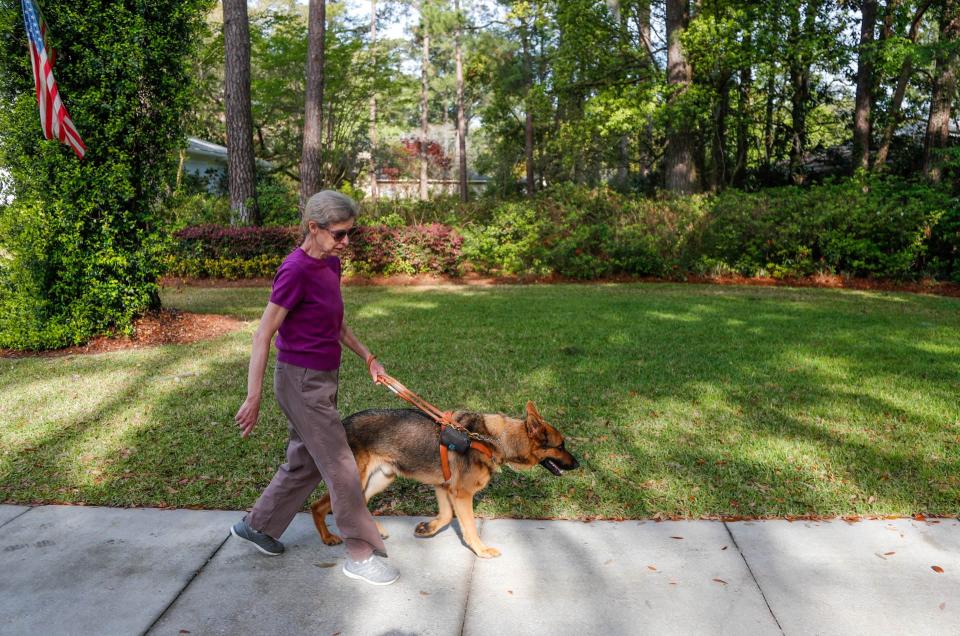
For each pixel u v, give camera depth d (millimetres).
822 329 9578
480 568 3336
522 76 33281
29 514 3930
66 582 3186
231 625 2861
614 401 6137
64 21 7977
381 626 2852
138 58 8344
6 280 8242
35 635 2773
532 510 3996
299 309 3031
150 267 9062
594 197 18969
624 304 11938
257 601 3037
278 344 3135
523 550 3516
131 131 8586
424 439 3412
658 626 2848
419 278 16281
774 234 16266
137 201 8961
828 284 15344
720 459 4773
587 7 20625
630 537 3654
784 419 5656
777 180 26406
